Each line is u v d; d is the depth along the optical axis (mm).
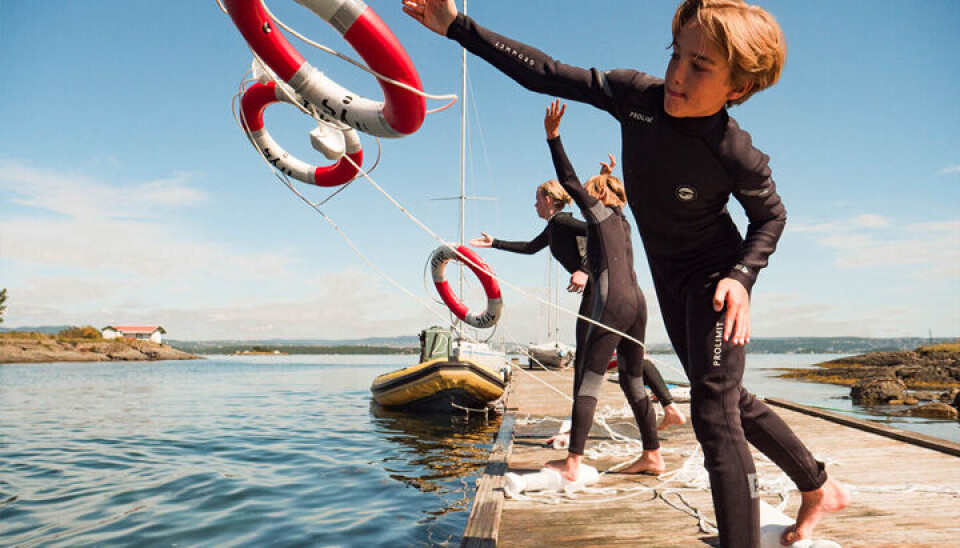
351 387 20922
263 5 1977
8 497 4367
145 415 10797
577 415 2807
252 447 6969
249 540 3326
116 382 23516
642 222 1694
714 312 1588
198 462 5914
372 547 3203
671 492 2814
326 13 1910
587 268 3369
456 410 10930
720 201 1569
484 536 2135
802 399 15492
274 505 4152
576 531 2273
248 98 2576
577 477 2826
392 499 4359
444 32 1703
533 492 2807
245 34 2033
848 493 1767
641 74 1552
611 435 4117
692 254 1654
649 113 1493
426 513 3953
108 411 11562
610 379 9664
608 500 2686
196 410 11797
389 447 7062
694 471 3115
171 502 4230
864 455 3523
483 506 2504
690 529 2289
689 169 1487
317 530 3531
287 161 2699
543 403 7062
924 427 9742
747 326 1459
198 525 3633
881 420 10711
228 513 3924
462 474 5379
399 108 2047
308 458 6219
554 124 2686
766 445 1706
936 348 32312
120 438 7676
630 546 2107
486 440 7723
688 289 1672
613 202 2980
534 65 1657
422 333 11938
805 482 1737
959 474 3041
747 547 1479
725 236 1645
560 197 3510
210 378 27781
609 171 3180
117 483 4875
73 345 65750
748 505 1487
